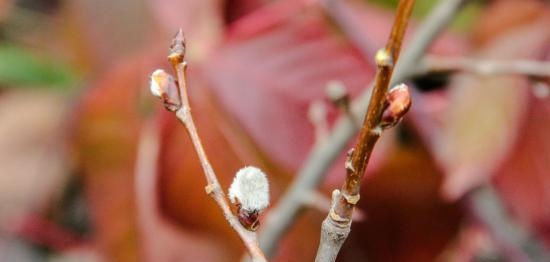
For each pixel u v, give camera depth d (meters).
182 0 0.68
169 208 0.66
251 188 0.37
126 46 0.80
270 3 0.76
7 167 0.91
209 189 0.39
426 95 0.74
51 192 0.90
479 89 0.64
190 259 0.68
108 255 0.70
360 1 0.79
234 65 0.64
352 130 0.58
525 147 0.69
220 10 0.68
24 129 0.92
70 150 0.80
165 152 0.63
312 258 0.68
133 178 0.68
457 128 0.64
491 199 0.68
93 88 0.72
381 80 0.36
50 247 0.89
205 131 0.63
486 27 0.75
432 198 0.73
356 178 0.37
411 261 0.76
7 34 0.98
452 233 0.75
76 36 0.82
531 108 0.67
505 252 0.69
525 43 0.69
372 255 0.76
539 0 0.73
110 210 0.69
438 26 0.60
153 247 0.69
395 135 0.71
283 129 0.63
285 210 0.58
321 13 0.67
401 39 0.35
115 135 0.68
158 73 0.39
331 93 0.57
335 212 0.38
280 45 0.64
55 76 0.94
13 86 0.96
